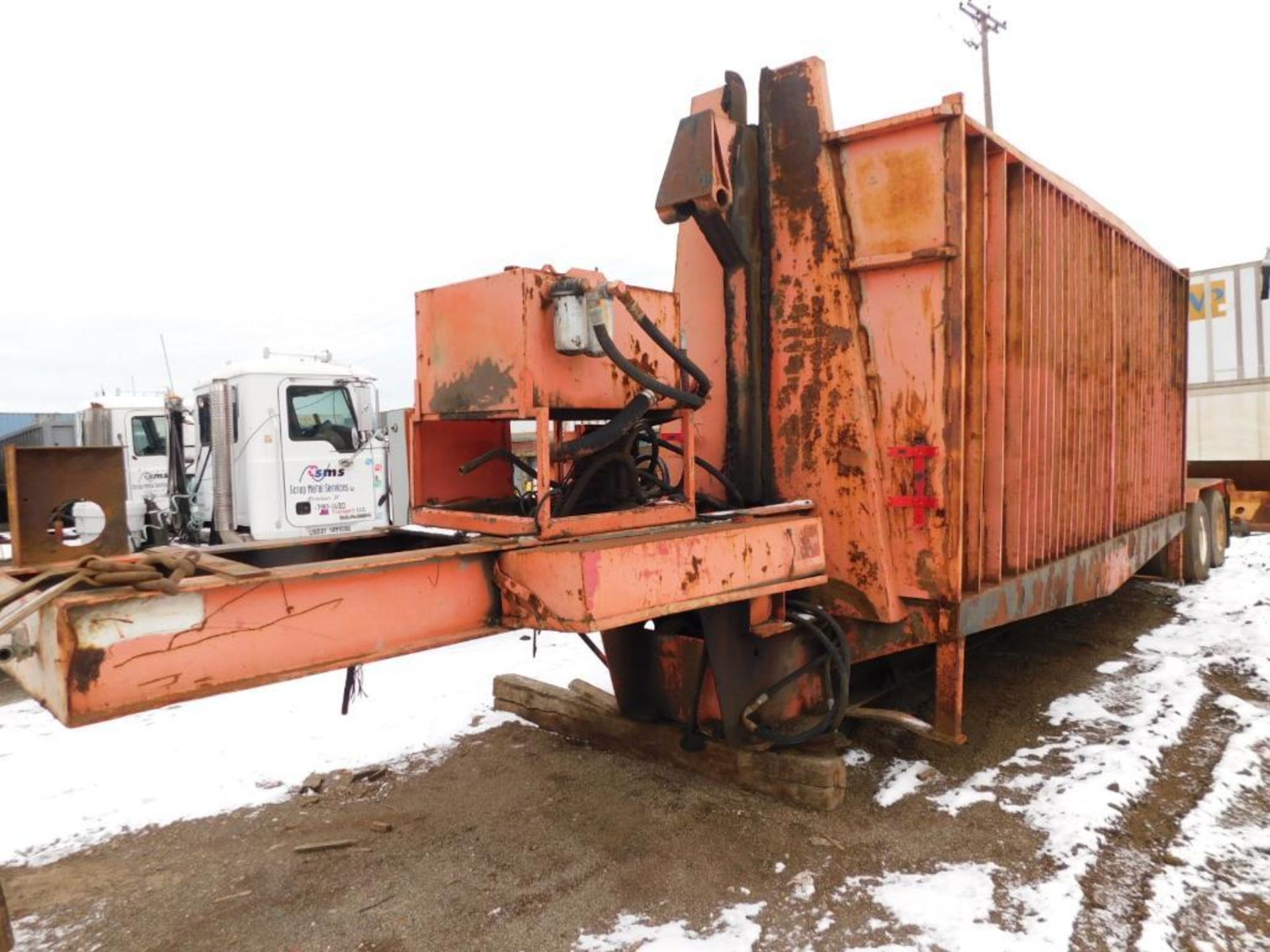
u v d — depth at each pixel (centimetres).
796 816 335
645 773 381
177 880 299
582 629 241
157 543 884
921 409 344
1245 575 823
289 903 282
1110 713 439
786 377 377
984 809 337
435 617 249
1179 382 744
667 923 265
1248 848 301
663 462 381
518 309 276
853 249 356
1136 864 291
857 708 386
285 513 845
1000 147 365
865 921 262
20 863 315
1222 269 1139
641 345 320
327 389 880
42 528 235
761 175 380
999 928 255
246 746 425
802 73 364
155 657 192
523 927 265
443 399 314
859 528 359
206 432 892
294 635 217
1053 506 448
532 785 372
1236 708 437
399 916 273
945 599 341
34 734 452
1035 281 410
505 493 370
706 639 341
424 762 402
